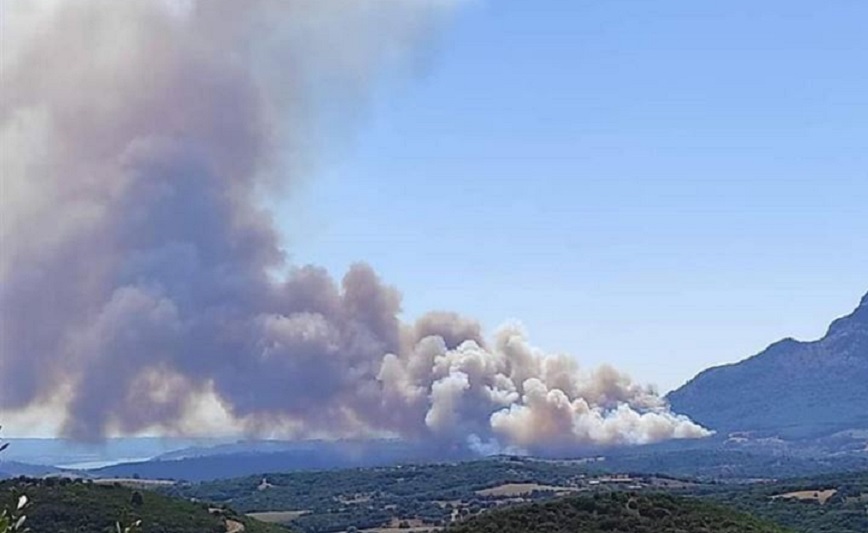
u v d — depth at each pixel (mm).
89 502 179000
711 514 156000
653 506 156250
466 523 158375
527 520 152500
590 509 157250
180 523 186250
